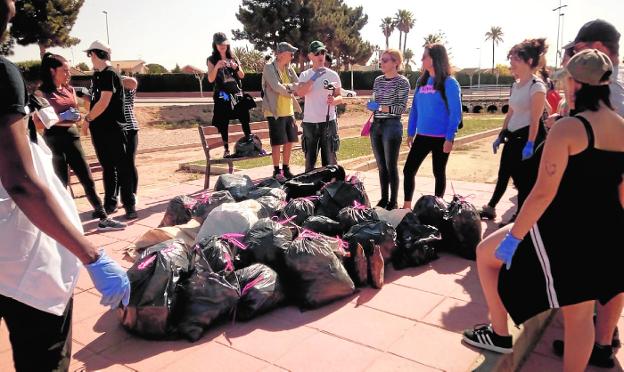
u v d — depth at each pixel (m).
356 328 3.63
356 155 12.93
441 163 6.00
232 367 3.19
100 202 6.20
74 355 3.36
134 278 3.55
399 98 6.18
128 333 3.64
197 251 3.80
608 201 2.68
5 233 1.99
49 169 2.20
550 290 2.71
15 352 2.14
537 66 5.34
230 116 8.46
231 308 3.68
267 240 4.18
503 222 6.13
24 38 33.50
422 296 4.14
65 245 1.96
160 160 14.61
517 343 3.41
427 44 5.89
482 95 48.12
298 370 3.13
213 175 10.59
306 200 5.33
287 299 4.04
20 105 1.86
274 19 42.88
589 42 3.64
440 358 3.22
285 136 8.11
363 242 4.48
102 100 6.14
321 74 7.14
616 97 3.54
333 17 44.38
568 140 2.57
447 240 5.11
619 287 2.75
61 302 2.13
